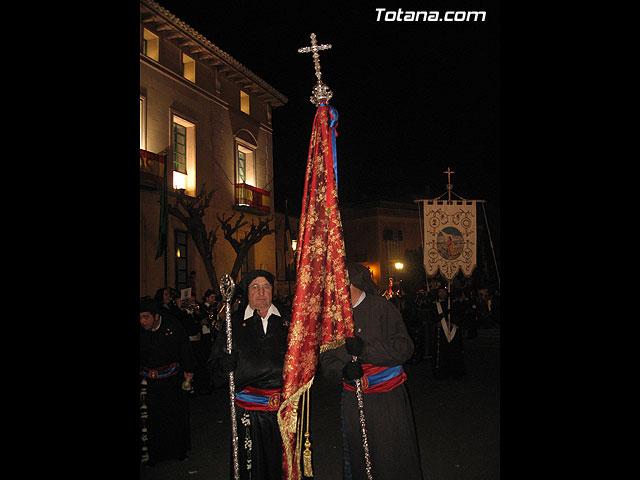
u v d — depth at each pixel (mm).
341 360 3543
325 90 3602
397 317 3615
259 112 22391
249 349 3883
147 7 15742
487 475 4836
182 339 5488
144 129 15867
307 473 3715
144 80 15984
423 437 6098
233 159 20312
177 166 17609
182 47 17859
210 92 19188
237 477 3654
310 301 3467
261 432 3824
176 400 5477
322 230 3508
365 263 39750
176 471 5223
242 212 20531
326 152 3529
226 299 3785
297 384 3445
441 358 10016
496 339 17031
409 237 41469
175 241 17109
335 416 7246
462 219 12031
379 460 3471
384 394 3543
